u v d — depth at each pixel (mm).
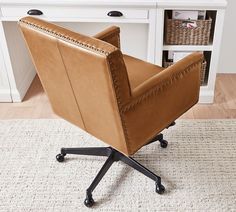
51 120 2363
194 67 1568
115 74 1202
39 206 1715
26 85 2752
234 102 2531
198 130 2213
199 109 2455
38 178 1881
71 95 1483
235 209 1661
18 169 1946
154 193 1760
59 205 1717
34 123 2334
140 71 1841
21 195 1779
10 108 2533
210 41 2375
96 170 1929
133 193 1768
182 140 2127
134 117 1393
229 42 2742
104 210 1680
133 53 2846
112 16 2186
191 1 2119
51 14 2209
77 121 1626
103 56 1150
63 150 1963
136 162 1806
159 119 1531
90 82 1298
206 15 2338
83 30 2744
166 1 2121
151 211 1662
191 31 2283
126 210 1674
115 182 1840
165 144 2062
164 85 1447
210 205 1684
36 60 1493
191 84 1611
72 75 1353
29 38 1411
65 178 1877
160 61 2379
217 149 2047
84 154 1945
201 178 1842
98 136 1573
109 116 1379
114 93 1254
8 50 2410
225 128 2229
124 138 1421
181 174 1873
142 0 2141
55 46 1297
